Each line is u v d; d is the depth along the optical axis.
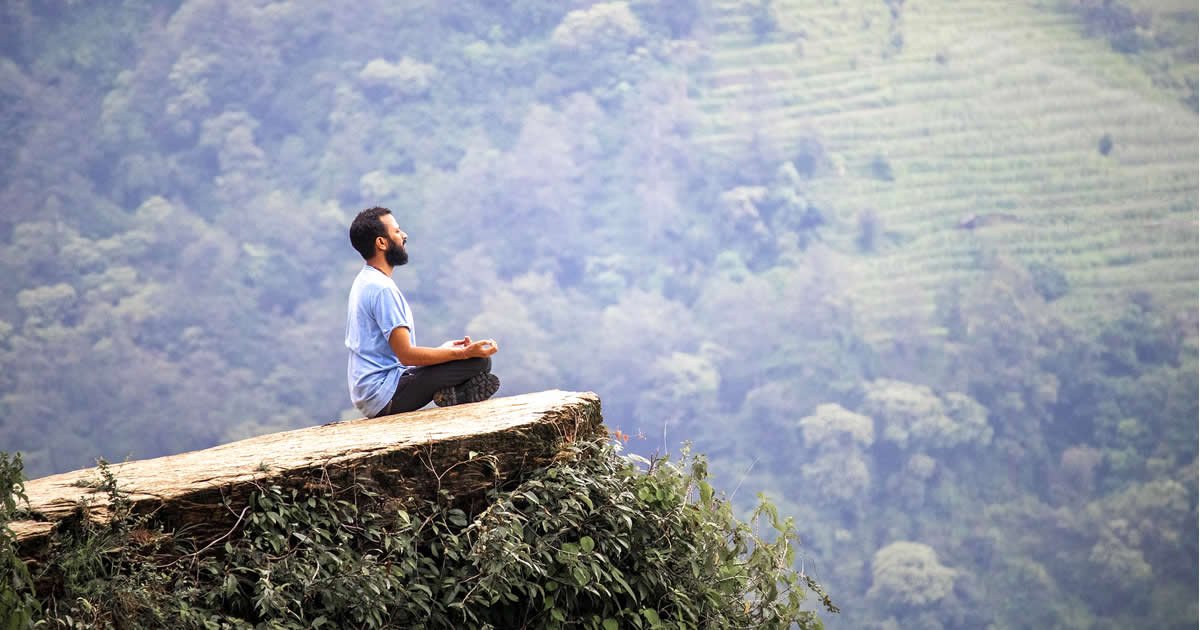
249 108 149.88
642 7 161.75
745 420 107.81
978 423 102.38
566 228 137.38
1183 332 108.56
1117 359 108.62
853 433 99.44
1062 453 102.25
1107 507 95.69
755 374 114.12
